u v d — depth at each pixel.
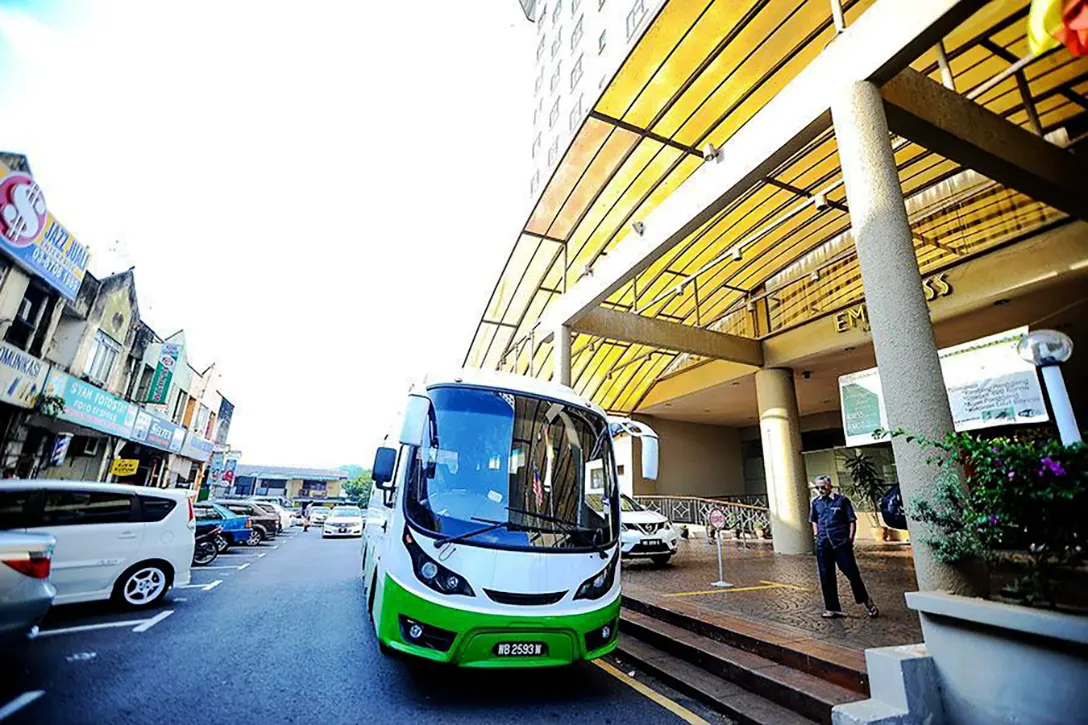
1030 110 6.55
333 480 63.69
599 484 5.31
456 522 4.43
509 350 16.20
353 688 4.45
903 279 4.18
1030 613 2.78
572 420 5.63
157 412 21.52
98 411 15.06
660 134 8.57
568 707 4.20
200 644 5.63
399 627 4.13
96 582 6.77
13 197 10.71
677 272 12.21
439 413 5.09
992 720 2.97
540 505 4.80
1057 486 2.78
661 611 6.34
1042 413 7.70
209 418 30.22
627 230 11.14
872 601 6.18
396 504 4.75
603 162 9.23
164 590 7.41
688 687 4.53
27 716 3.58
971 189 8.57
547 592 4.25
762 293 12.90
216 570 11.93
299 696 4.22
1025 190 6.04
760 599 6.88
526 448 5.15
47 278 12.11
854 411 10.66
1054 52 6.33
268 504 24.23
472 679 4.78
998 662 2.99
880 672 3.35
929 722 3.15
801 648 4.52
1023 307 8.77
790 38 6.94
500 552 4.32
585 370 17.80
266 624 6.65
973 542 3.32
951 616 3.20
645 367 16.81
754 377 13.94
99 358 15.68
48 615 6.65
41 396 12.41
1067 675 2.70
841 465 16.36
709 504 16.78
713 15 6.67
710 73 7.46
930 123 5.15
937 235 9.00
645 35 6.96
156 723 3.60
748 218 10.01
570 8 29.53
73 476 15.42
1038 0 3.81
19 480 6.42
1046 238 7.84
